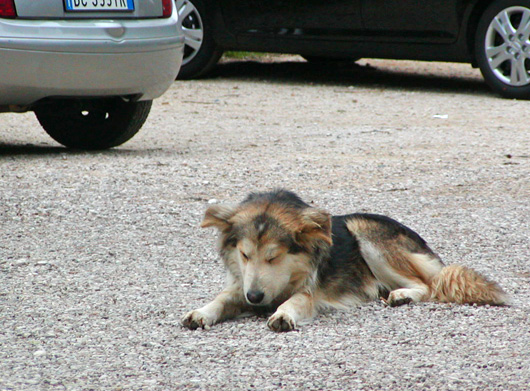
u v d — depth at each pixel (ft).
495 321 23.09
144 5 44.42
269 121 60.34
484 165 44.65
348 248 25.52
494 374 19.13
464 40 69.67
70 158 45.34
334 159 46.06
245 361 20.01
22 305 24.22
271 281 22.29
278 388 18.31
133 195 37.32
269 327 22.40
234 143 51.34
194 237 31.78
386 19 71.51
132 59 43.39
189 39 79.77
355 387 18.38
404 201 37.32
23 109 43.32
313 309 23.57
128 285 26.32
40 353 20.44
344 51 74.64
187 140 52.70
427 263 25.70
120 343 21.26
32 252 29.58
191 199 37.01
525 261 29.32
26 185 38.37
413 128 56.80
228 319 23.66
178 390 18.22
